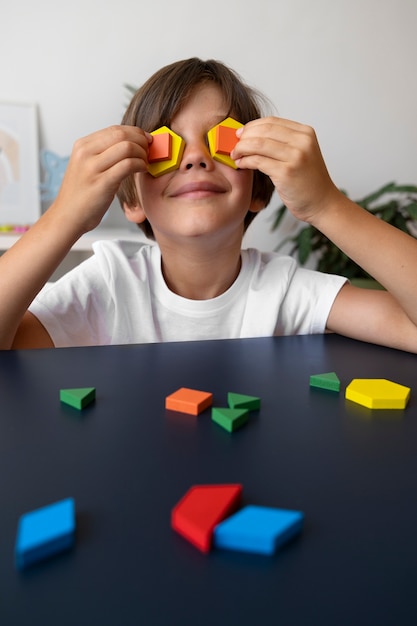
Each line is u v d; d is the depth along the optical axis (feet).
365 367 1.53
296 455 0.97
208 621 0.58
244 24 7.47
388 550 0.71
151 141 2.00
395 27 8.13
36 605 0.60
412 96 8.47
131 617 0.58
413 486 0.88
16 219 6.95
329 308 2.44
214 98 2.23
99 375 1.37
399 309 2.15
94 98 7.07
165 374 1.39
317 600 0.62
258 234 8.09
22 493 0.82
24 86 6.79
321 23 7.79
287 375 1.43
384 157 8.57
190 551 0.70
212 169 2.06
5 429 1.04
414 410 1.21
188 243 2.24
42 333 2.24
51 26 6.73
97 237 6.17
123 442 1.00
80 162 1.92
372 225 2.02
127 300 2.51
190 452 0.97
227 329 2.59
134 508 0.79
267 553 0.70
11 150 6.82
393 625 0.59
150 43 7.14
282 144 1.88
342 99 8.15
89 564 0.67
